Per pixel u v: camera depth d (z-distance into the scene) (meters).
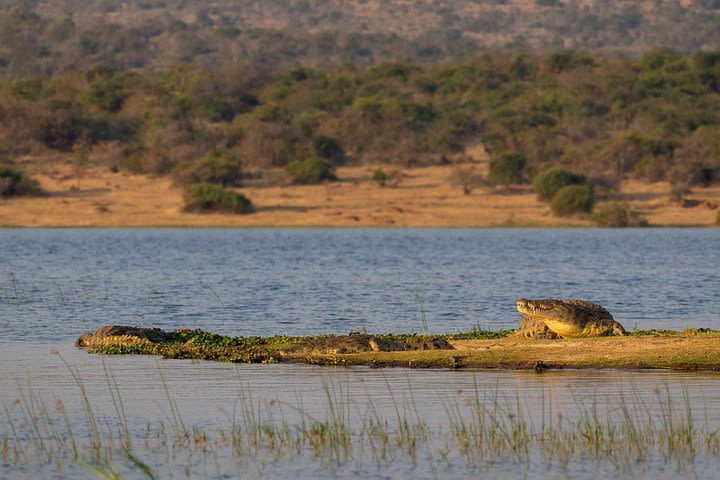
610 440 66.69
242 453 66.19
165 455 65.88
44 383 86.75
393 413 75.19
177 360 97.94
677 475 61.41
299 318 137.12
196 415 75.38
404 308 148.25
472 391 81.00
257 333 123.31
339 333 121.94
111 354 102.19
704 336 97.50
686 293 168.62
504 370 89.31
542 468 62.97
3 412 76.56
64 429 71.81
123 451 66.44
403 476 61.78
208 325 130.75
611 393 79.38
